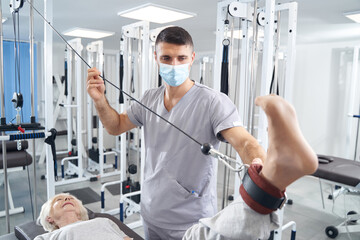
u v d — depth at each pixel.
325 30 3.65
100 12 2.98
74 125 5.00
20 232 1.86
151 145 1.27
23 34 4.50
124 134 3.13
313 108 4.84
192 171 1.18
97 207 3.34
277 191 0.43
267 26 1.88
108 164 4.96
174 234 1.23
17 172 4.47
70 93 4.45
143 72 2.81
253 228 0.46
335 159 3.18
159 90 1.30
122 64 3.01
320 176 2.83
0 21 1.83
